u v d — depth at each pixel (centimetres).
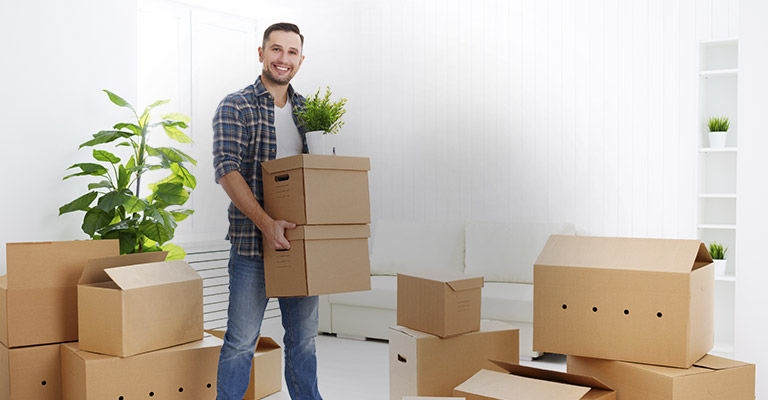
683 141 440
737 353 294
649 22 450
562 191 483
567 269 219
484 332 271
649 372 200
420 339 259
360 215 235
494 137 509
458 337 266
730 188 428
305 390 254
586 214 474
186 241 453
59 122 319
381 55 557
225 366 241
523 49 497
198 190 467
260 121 240
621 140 461
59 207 319
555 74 485
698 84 425
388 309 451
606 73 466
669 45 444
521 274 450
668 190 446
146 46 431
